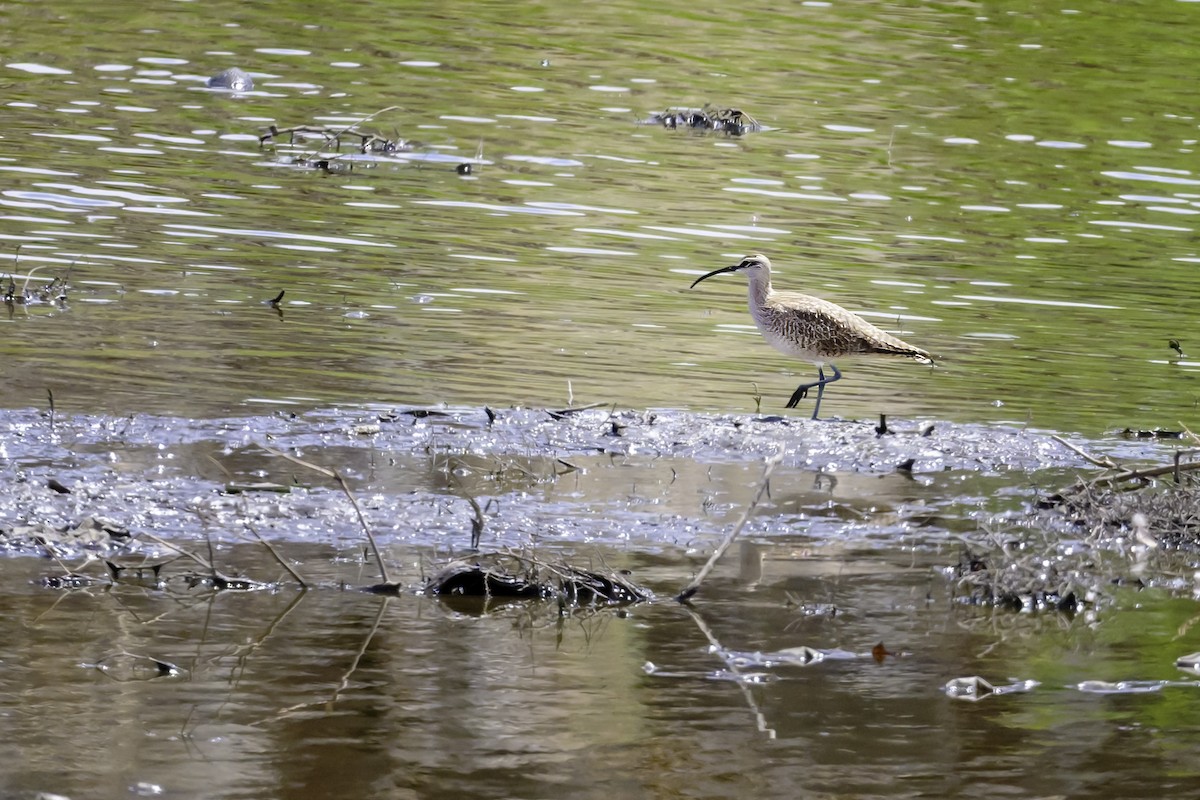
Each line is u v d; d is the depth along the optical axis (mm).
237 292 18359
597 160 26016
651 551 11953
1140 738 9195
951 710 9516
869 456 14320
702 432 14625
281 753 8656
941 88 32594
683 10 38875
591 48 34500
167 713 9086
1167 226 23969
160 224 20969
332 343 16672
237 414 14234
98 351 15836
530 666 9922
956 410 15852
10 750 8555
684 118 28906
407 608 10773
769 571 11695
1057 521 13008
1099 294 20438
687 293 19641
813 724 9250
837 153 27422
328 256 20094
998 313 19406
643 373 16469
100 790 8156
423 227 21750
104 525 11594
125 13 34844
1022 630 10844
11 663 9602
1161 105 32062
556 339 17422
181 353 15953
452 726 9062
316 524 12039
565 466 13641
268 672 9664
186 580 11023
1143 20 40219
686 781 8508
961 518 12961
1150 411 15984
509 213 22719
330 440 13781
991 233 23125
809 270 20688
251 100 28391
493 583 11125
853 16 39156
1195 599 11562
